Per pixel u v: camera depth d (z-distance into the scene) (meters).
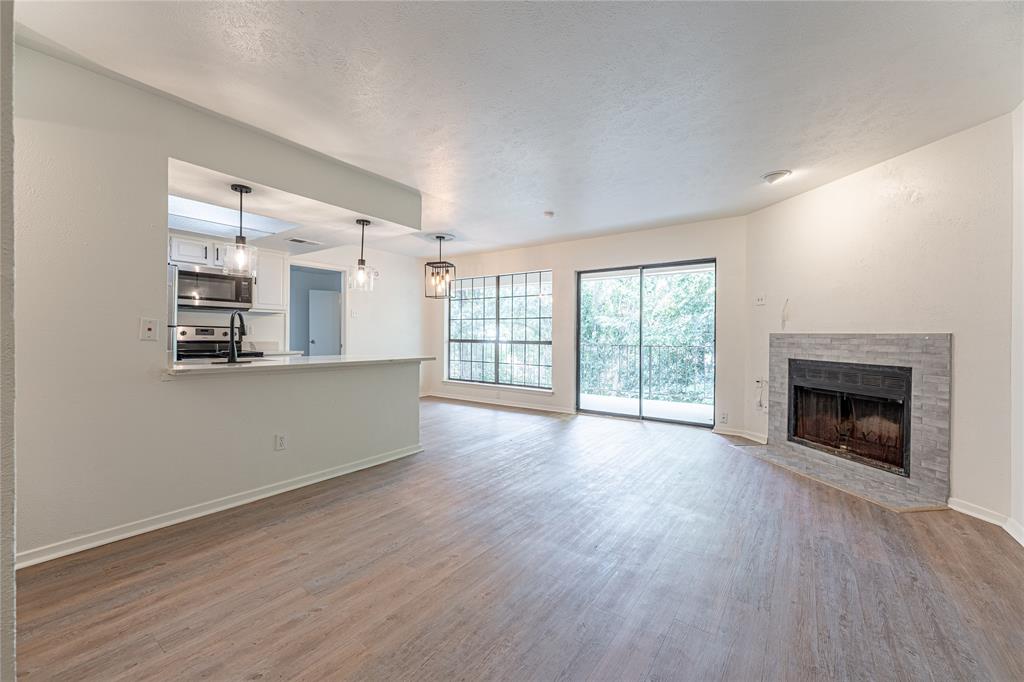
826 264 3.87
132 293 2.48
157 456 2.60
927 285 3.09
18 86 2.12
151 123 2.51
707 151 3.18
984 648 1.65
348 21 1.86
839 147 3.12
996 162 2.70
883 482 3.37
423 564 2.23
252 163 2.93
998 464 2.71
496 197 4.29
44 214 2.20
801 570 2.19
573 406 6.40
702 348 6.52
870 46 2.01
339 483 3.44
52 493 2.24
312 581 2.07
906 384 3.21
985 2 1.72
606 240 6.04
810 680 1.50
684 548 2.41
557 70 2.21
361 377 3.81
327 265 6.57
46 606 1.86
